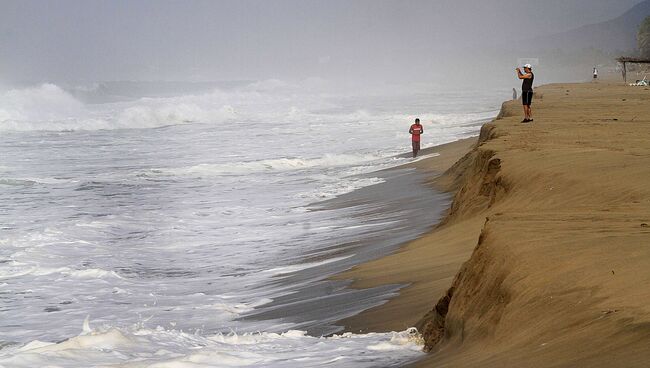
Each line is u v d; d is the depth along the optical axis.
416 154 57.81
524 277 11.20
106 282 25.73
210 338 14.41
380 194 40.91
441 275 19.08
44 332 20.00
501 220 14.59
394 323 15.50
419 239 25.77
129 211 40.44
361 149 67.50
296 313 18.88
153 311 21.45
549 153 28.30
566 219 14.45
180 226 35.88
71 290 24.78
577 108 54.31
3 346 18.72
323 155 63.94
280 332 17.05
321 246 28.81
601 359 8.10
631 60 113.38
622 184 21.08
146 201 43.81
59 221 37.81
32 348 12.88
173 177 53.91
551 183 23.41
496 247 12.52
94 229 35.25
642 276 9.96
